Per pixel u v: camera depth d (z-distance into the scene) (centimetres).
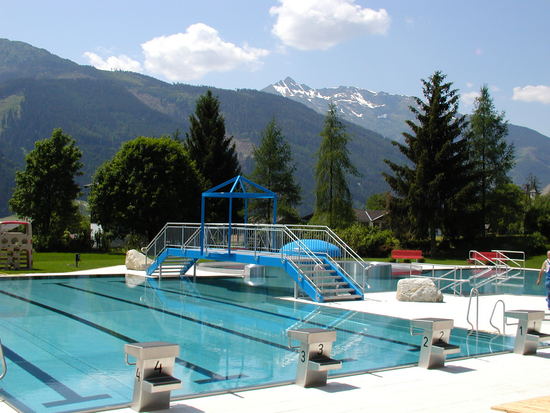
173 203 4569
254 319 1339
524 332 895
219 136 5562
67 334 1126
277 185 5631
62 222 5709
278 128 5694
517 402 592
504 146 5241
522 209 5534
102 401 661
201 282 2264
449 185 4425
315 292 1648
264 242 2058
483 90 5266
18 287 1969
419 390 670
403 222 4594
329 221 4941
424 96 4659
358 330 1191
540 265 3816
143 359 574
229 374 801
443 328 795
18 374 798
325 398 630
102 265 2950
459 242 4906
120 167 4609
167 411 577
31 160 5684
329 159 4931
